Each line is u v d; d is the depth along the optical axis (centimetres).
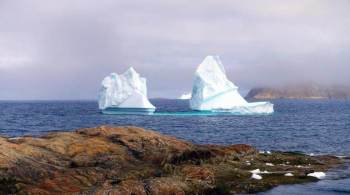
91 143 2772
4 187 2025
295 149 4362
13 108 16738
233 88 10025
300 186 2322
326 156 3294
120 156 2658
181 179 2219
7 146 2450
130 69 10594
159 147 2900
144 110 10444
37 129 6762
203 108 9806
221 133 6116
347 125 7788
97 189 1936
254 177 2452
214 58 9906
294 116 10706
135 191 1950
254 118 9544
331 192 2206
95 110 14112
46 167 2294
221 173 2495
